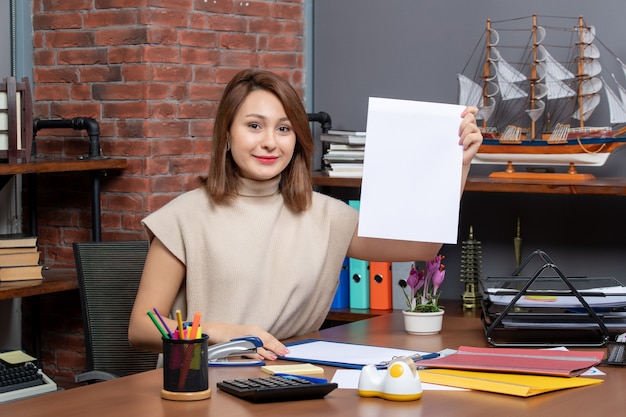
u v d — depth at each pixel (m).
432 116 2.22
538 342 2.35
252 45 4.17
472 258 3.72
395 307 3.87
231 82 2.40
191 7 3.95
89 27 3.99
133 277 2.93
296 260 2.49
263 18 4.20
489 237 3.94
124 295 2.91
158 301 2.42
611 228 3.68
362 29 4.21
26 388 2.45
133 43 3.87
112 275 2.92
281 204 2.53
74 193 4.12
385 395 1.75
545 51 3.65
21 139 3.50
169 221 2.45
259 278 2.45
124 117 3.91
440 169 2.22
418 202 2.22
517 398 1.76
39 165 3.49
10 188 4.20
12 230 4.22
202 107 4.01
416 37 4.07
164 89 3.88
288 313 2.47
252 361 2.08
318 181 3.81
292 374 1.93
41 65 4.14
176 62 3.91
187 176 3.98
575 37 3.70
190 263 2.43
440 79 4.02
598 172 3.68
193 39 3.96
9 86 3.44
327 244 2.53
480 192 3.95
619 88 3.54
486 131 3.72
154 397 1.77
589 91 3.56
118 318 2.90
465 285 3.76
